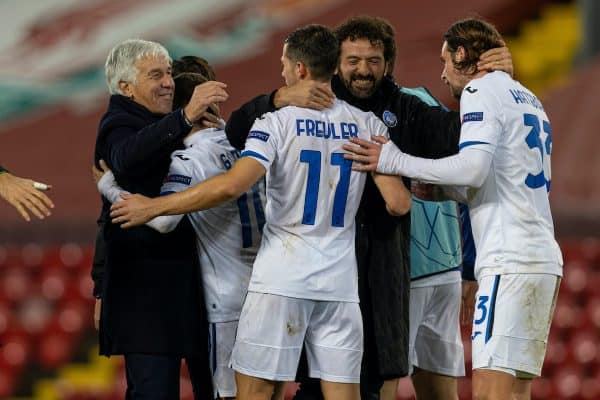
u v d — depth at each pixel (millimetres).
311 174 18125
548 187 19219
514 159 18719
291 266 18047
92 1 84875
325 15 77750
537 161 18906
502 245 18656
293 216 18156
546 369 42094
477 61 19344
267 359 18094
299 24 78000
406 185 19438
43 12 84188
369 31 19094
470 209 19219
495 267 18656
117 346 19141
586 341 43000
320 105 18312
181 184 19109
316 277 18078
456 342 21766
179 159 19359
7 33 82562
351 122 18594
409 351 20812
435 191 19797
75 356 45312
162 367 19141
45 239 54438
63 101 73750
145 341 19031
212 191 17797
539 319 18641
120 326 19156
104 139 19344
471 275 21906
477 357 18703
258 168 17844
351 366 18406
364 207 19219
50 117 71812
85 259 50031
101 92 74500
